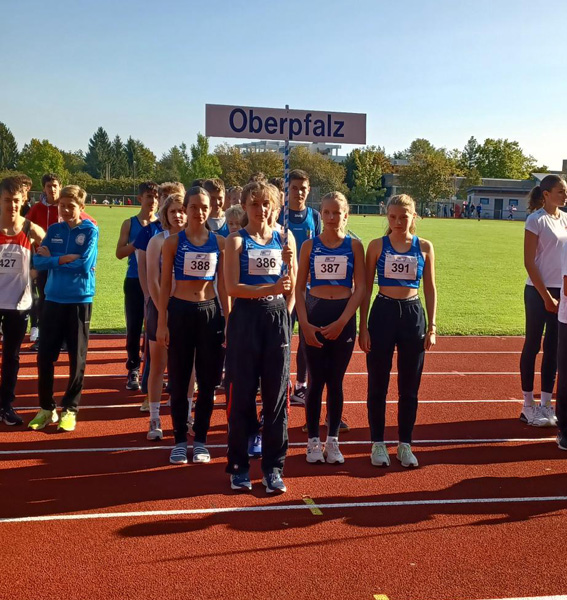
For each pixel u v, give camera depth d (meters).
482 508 4.20
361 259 4.88
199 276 4.75
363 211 72.44
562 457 5.24
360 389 7.33
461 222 57.66
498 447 5.46
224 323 4.96
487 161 113.62
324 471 4.82
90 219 5.70
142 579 3.24
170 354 4.86
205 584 3.21
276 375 4.34
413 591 3.20
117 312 12.12
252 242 4.36
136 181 77.38
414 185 76.31
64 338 5.71
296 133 5.18
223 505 4.15
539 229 5.85
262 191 4.34
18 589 3.13
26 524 3.83
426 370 8.40
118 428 5.72
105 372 7.76
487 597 3.17
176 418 4.99
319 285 4.88
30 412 6.13
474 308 13.80
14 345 5.66
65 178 77.06
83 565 3.37
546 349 6.09
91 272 5.64
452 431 5.88
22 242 5.59
